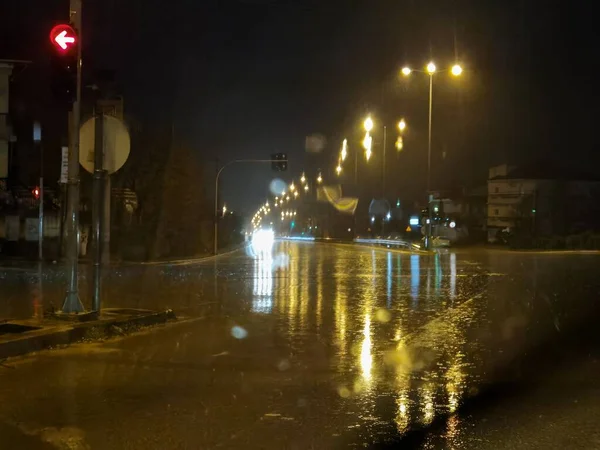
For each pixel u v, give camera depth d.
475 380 9.32
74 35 13.57
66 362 10.42
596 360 10.70
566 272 31.34
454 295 20.81
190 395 8.42
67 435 6.78
